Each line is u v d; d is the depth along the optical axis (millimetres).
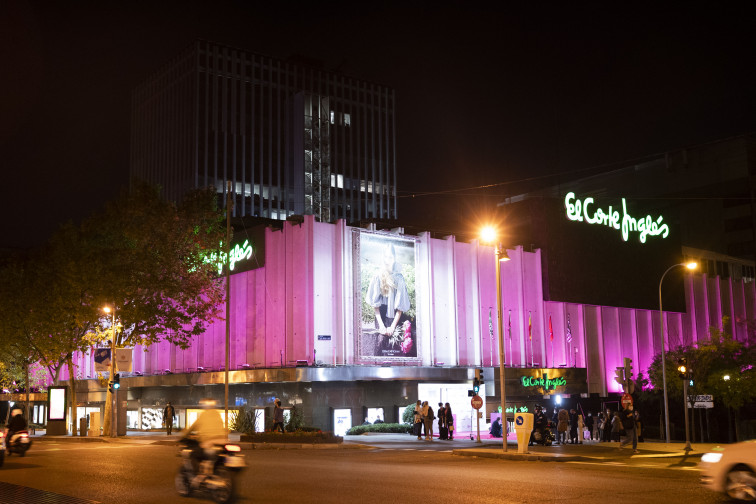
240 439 35312
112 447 33781
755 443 14211
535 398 53281
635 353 62844
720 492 14742
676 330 67500
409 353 48500
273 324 48062
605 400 58938
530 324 54812
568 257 58625
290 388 45719
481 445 34438
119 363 42812
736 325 74312
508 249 54938
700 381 56625
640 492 15812
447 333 50500
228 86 120000
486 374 50750
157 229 42562
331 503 14016
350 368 45000
